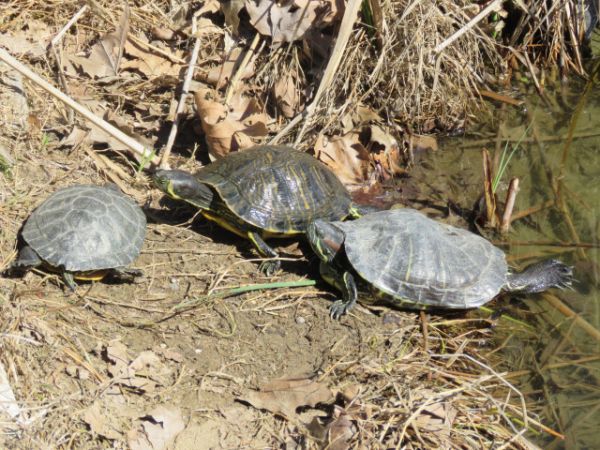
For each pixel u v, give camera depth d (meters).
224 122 7.13
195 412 5.11
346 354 5.73
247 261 6.36
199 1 8.28
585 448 5.38
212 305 5.91
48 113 7.21
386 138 8.02
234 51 7.93
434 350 5.96
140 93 7.73
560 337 6.29
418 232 6.07
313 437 5.03
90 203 5.71
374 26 7.94
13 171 6.46
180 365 5.42
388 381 5.51
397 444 5.07
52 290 5.61
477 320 6.25
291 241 6.66
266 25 7.85
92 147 7.10
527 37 9.65
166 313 5.74
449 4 8.72
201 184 6.28
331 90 7.86
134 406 5.04
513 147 8.44
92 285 5.74
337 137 7.75
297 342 5.78
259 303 6.03
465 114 8.70
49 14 8.05
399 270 5.91
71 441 4.72
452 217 7.50
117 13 8.16
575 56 9.65
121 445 4.80
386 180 7.87
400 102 8.28
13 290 5.47
